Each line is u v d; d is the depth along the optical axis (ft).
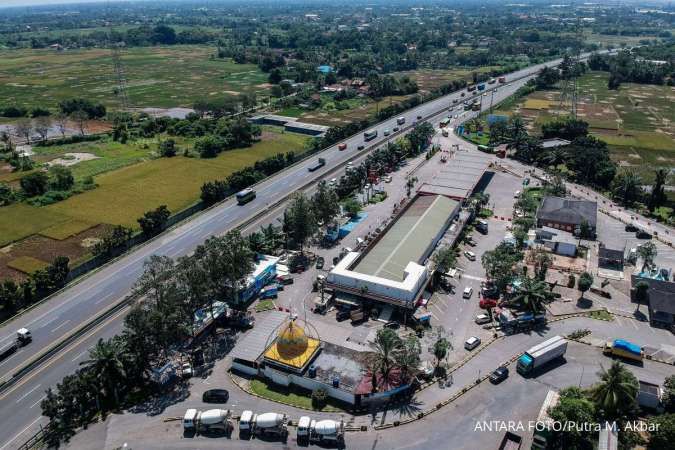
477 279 515.91
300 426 327.06
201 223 643.45
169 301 381.40
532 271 526.98
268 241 555.28
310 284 508.53
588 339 424.46
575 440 316.40
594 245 582.76
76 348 418.92
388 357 366.22
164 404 360.69
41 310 470.39
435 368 388.98
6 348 410.52
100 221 645.51
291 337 379.96
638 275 502.38
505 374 379.14
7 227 631.15
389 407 354.54
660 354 403.75
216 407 356.38
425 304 469.16
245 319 444.14
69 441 330.34
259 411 352.49
